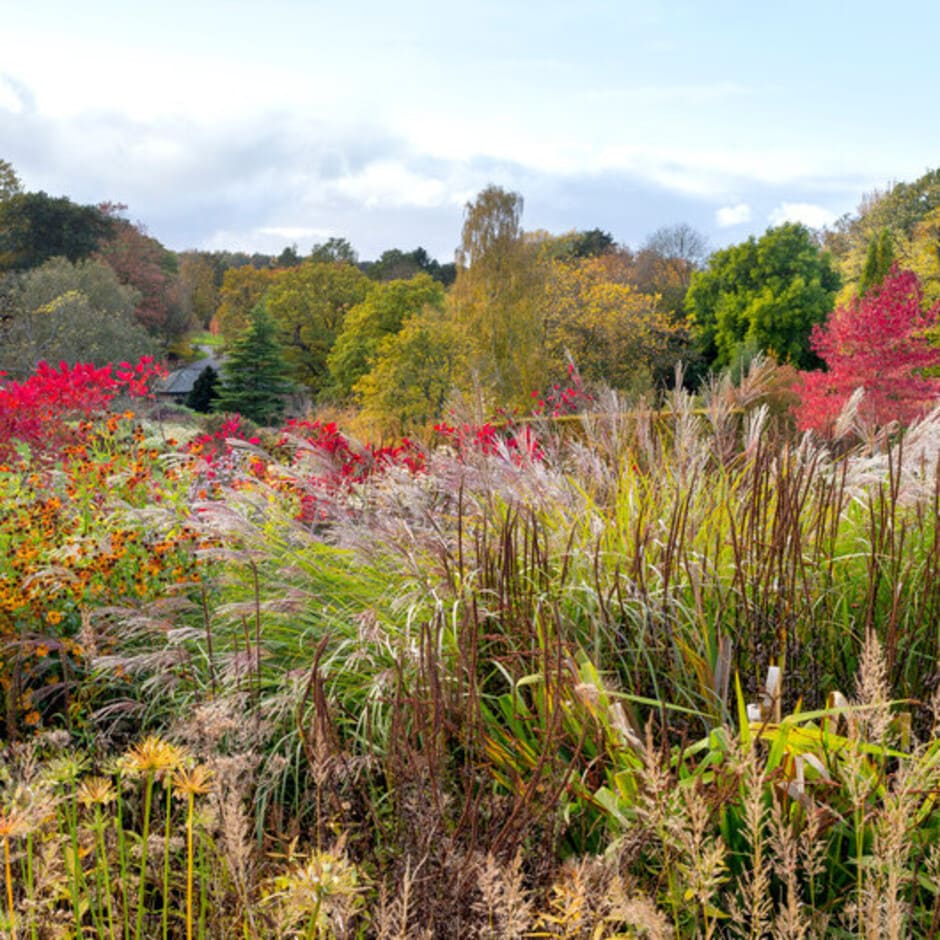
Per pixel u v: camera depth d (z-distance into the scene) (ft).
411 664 10.08
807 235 134.82
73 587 13.23
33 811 5.38
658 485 13.84
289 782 10.00
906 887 6.89
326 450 17.52
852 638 10.51
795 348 128.16
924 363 49.03
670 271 172.14
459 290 108.17
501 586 10.82
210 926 6.64
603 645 10.24
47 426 21.94
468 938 5.94
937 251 106.01
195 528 14.79
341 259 250.98
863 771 7.32
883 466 13.80
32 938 5.49
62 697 12.85
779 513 11.10
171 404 55.98
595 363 117.60
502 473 13.57
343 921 5.32
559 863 7.20
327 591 13.24
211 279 272.51
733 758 6.55
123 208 214.28
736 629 10.02
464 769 7.87
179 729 8.61
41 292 138.31
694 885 6.09
